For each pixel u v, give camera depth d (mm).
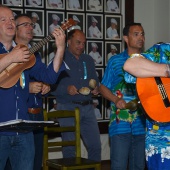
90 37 6004
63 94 4844
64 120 4734
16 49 3027
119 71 4055
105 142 6121
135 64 2637
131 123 3986
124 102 3904
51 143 4355
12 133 3080
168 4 6309
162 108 2621
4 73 3119
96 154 4930
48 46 5699
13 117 3115
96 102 6023
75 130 4406
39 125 2938
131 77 2730
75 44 4902
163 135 2633
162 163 2627
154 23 6379
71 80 4879
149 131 2691
